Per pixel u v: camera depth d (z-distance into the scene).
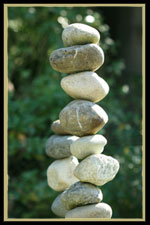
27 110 2.69
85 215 1.64
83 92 1.67
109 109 2.77
